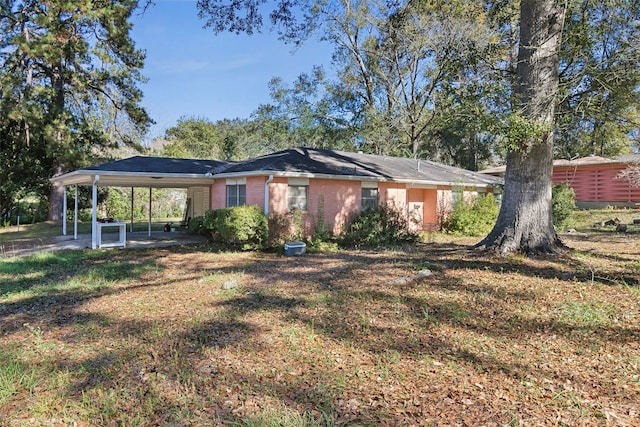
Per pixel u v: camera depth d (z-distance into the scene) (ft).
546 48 26.35
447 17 49.90
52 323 17.75
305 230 42.96
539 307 18.19
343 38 87.86
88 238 50.65
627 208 67.10
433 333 15.75
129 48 65.82
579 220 60.13
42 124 60.29
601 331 15.28
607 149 80.48
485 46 31.91
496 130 24.86
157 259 35.09
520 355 13.55
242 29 32.86
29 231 60.08
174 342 15.23
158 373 12.69
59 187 70.59
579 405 10.39
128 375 12.63
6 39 58.18
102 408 10.78
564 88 25.73
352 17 79.46
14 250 40.73
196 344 15.03
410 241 44.24
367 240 42.50
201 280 25.62
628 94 26.27
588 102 26.35
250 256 36.17
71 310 19.62
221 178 49.08
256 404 10.82
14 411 10.71
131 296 22.08
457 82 29.35
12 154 66.03
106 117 73.72
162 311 19.20
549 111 25.66
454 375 12.27
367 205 48.75
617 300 18.47
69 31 59.21
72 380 12.37
